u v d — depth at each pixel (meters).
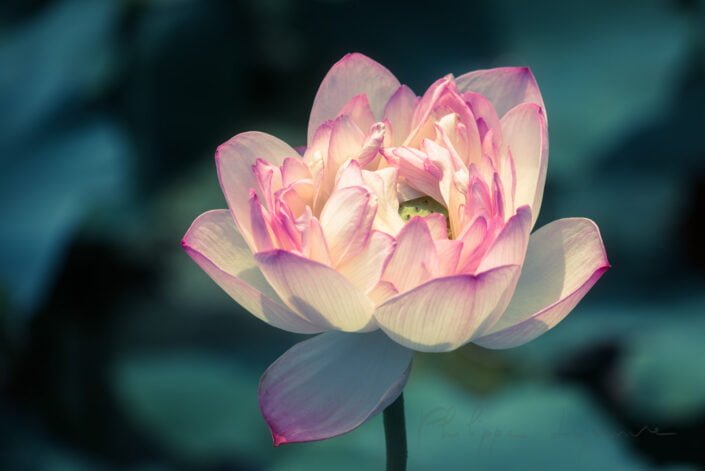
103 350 2.56
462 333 1.66
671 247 2.18
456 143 1.70
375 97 1.75
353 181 1.68
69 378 2.39
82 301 2.63
